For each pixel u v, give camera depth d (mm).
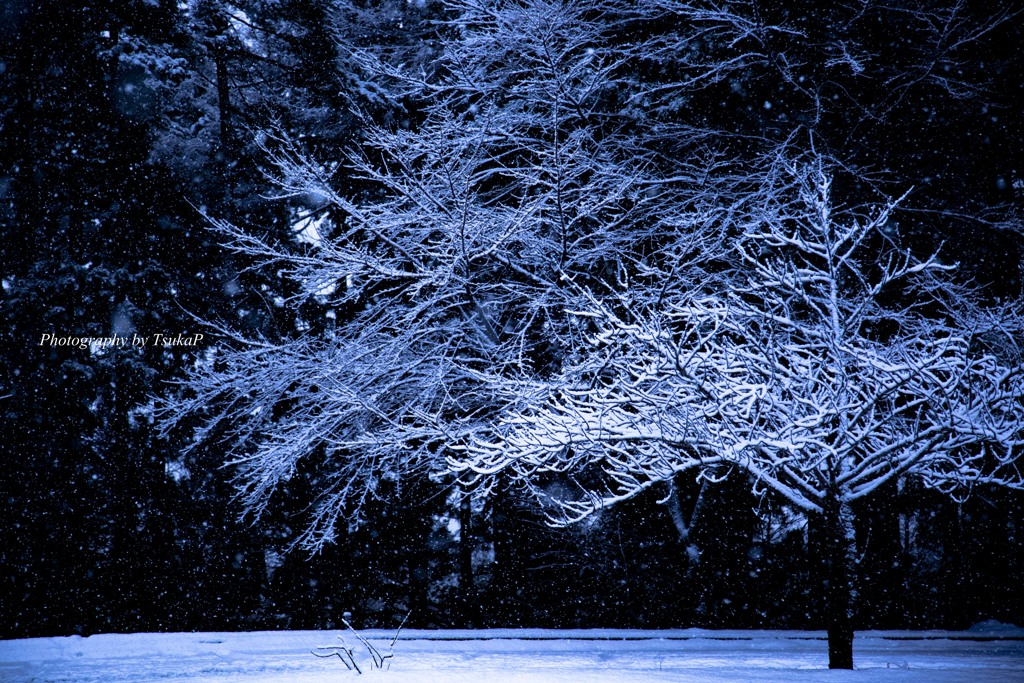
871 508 19219
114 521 20172
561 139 17203
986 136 17188
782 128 17328
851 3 17047
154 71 19438
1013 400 9203
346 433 16219
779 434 9289
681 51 17922
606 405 9688
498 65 17516
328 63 18734
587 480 18297
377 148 18578
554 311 16266
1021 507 18906
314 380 16125
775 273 10141
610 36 17531
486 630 16344
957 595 19906
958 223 16484
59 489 19797
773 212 14797
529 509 19141
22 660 11117
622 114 17438
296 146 19656
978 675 8242
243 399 18953
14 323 20188
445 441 15438
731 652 11867
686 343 11422
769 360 9695
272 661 10539
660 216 16344
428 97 17125
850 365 9859
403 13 19766
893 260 15875
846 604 9336
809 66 17516
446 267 15383
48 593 19609
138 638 13703
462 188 15125
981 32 16156
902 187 16719
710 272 16359
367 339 16641
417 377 16109
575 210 16156
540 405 13180
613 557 20016
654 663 9695
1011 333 10305
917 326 14914
